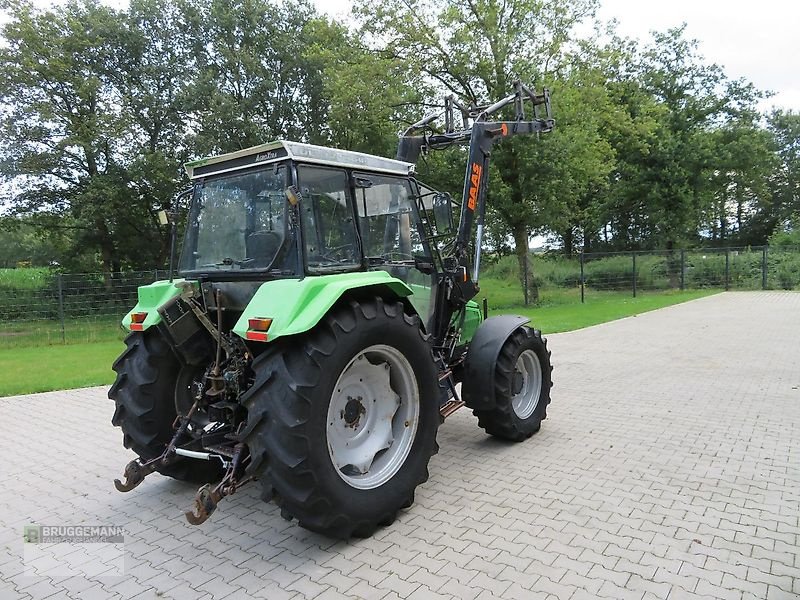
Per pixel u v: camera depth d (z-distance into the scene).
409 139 5.82
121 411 4.10
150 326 3.92
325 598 2.80
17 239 33.19
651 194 27.86
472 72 19.17
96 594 2.93
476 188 5.34
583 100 19.97
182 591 2.92
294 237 3.42
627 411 6.02
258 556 3.27
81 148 22.31
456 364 5.16
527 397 5.25
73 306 14.78
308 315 3.06
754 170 30.19
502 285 24.22
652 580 2.85
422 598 2.75
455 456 4.78
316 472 3.06
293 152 3.45
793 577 2.85
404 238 4.40
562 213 21.36
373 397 3.70
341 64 19.64
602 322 14.45
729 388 6.93
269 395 3.08
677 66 29.31
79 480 4.58
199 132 23.75
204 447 3.63
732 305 17.80
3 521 3.85
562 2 19.30
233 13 24.58
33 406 7.08
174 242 4.21
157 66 23.69
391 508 3.49
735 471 4.29
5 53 21.06
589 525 3.46
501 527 3.47
